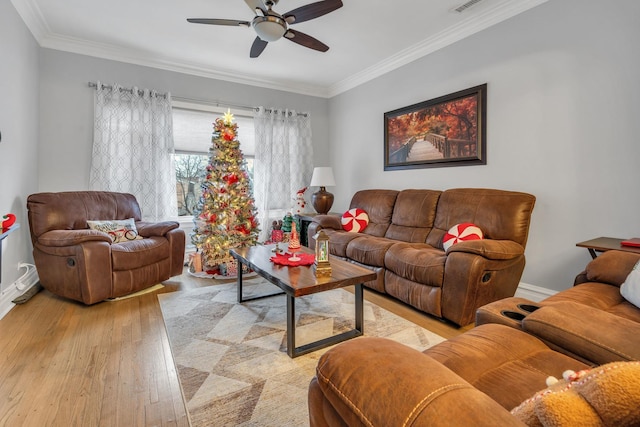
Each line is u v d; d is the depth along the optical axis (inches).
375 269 116.6
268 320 96.1
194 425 54.0
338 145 201.6
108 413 56.7
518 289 110.8
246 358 74.9
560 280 100.4
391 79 160.6
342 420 26.9
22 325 90.9
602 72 89.7
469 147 124.0
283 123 191.2
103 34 131.1
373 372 25.7
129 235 124.3
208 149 172.4
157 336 85.5
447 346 43.2
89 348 78.8
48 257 107.1
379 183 171.3
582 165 94.3
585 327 41.1
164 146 156.7
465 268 86.7
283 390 63.2
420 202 132.9
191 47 142.6
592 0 91.0
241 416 56.1
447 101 131.7
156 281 122.0
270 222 187.0
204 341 82.8
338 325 93.0
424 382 23.5
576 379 22.9
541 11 102.0
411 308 106.3
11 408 57.4
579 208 95.4
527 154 106.9
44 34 129.9
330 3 85.8
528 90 106.0
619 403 19.0
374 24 123.0
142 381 66.0
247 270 146.6
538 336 45.3
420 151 144.7
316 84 196.1
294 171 197.2
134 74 152.3
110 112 144.2
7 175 100.8
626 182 86.4
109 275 106.0
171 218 159.2
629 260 65.3
